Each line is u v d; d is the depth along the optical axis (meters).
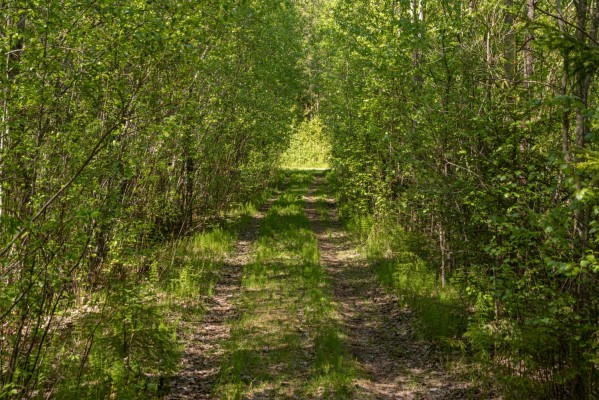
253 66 17.48
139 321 6.34
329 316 9.38
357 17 12.96
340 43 14.90
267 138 22.72
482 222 7.32
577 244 5.21
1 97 5.67
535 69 7.89
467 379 6.91
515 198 6.42
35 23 5.75
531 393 5.89
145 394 5.96
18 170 6.09
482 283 7.20
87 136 6.82
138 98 6.99
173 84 7.55
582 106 4.65
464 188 7.33
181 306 9.55
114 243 8.20
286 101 23.45
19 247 5.28
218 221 17.53
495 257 7.31
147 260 10.84
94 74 6.75
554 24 6.70
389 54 9.77
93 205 6.69
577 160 5.28
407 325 9.13
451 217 8.31
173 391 6.40
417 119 9.52
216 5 7.66
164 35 6.16
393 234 13.83
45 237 5.21
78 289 8.48
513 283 5.87
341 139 19.30
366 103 13.02
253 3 13.23
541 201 5.86
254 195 24.77
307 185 32.50
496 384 6.59
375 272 12.46
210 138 15.15
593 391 5.23
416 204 11.34
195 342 8.12
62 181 6.38
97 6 5.98
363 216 17.55
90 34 6.34
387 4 11.77
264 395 6.41
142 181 9.55
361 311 10.17
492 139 6.61
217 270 12.53
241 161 22.09
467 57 8.03
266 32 17.09
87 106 7.70
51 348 6.20
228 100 15.91
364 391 6.60
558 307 5.37
